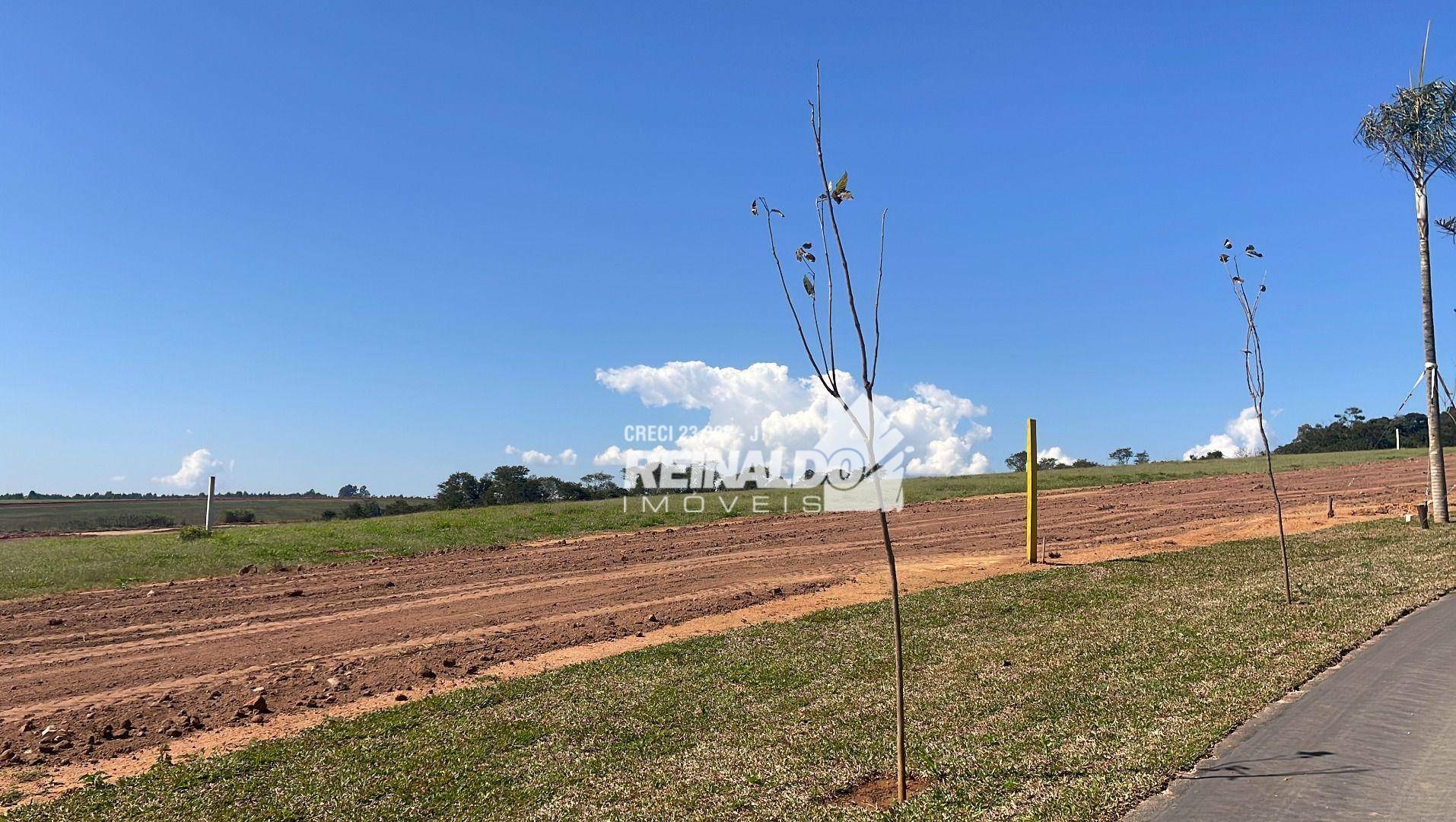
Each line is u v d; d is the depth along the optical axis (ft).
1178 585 46.68
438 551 80.07
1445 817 16.66
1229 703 24.27
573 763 25.54
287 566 70.28
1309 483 110.32
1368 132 65.87
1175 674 28.14
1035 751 22.17
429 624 48.03
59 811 23.77
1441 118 62.54
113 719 32.35
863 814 19.38
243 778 25.82
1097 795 18.74
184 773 26.23
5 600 55.93
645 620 47.65
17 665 40.19
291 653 41.93
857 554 70.69
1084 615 40.88
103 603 54.80
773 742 25.79
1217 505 93.09
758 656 37.68
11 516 200.03
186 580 63.98
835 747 24.63
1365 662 27.48
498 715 30.71
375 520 112.06
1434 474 64.69
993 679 30.45
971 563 63.41
